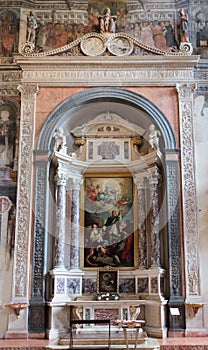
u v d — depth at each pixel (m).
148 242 12.66
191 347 10.10
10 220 12.18
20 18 13.77
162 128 12.70
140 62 13.05
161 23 13.70
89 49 13.23
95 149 13.42
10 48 13.48
